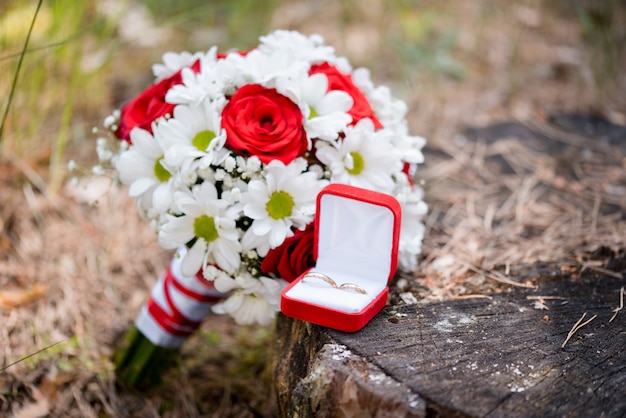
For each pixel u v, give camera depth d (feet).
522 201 3.17
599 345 2.30
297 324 2.50
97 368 2.97
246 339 3.19
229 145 2.41
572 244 2.82
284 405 2.58
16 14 3.75
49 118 3.83
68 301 3.16
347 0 5.00
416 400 2.11
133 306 3.21
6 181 3.54
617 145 3.60
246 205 2.34
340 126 2.41
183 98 2.43
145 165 2.46
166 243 2.39
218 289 2.45
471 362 2.22
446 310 2.43
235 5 4.33
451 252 2.81
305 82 2.46
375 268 2.41
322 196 2.35
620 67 4.42
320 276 2.35
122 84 4.22
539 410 2.09
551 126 3.79
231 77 2.46
